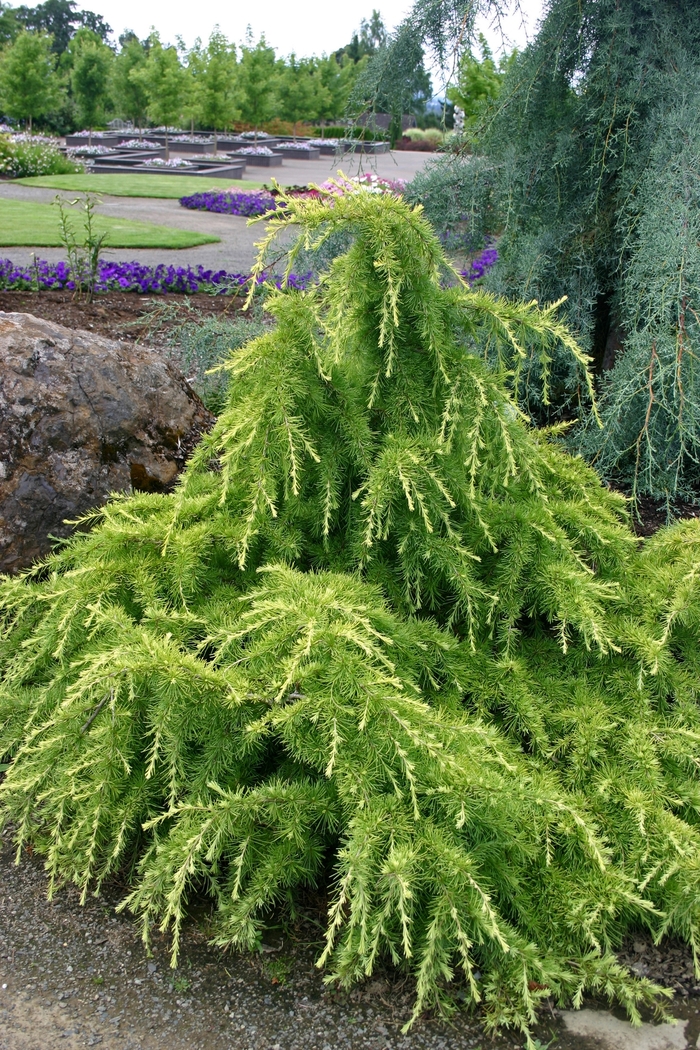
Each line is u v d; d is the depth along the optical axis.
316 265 4.98
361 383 2.26
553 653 2.35
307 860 1.83
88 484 2.95
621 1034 1.67
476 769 1.75
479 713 2.12
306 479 2.25
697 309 3.68
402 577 2.26
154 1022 1.66
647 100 4.18
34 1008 1.67
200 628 2.15
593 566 2.61
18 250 9.98
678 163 3.89
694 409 3.65
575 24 4.29
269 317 6.73
